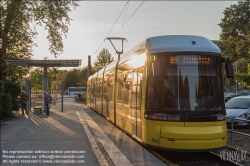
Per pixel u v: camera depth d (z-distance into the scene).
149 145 9.23
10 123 17.38
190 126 8.71
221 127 8.94
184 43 9.18
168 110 8.87
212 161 9.48
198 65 9.03
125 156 9.13
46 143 11.18
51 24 25.45
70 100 57.06
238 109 15.21
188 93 8.90
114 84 15.96
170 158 9.81
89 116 22.47
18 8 21.72
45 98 22.61
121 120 13.81
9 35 22.03
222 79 9.23
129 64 12.34
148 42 9.72
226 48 46.28
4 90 22.75
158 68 8.87
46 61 21.34
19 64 22.58
